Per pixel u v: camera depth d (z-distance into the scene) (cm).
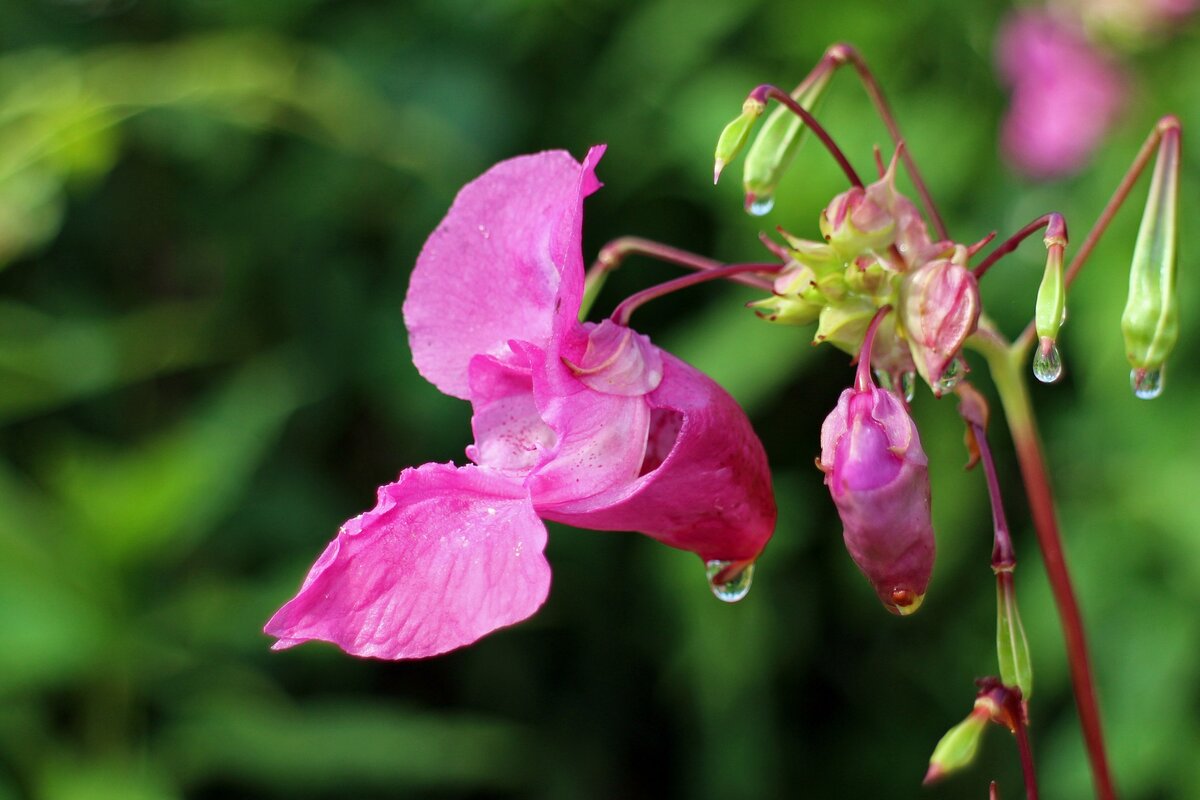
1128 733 44
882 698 56
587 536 54
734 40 52
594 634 57
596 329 31
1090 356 46
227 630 44
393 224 54
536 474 31
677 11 51
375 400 54
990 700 31
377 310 53
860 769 56
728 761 51
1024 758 31
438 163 51
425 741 44
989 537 50
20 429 53
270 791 51
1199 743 44
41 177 43
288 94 49
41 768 40
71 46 55
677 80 51
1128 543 46
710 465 31
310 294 55
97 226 56
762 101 31
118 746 41
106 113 45
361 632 30
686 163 51
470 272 32
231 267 56
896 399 31
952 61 51
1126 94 47
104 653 41
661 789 59
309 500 54
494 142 52
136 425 56
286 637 30
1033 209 49
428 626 30
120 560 41
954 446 48
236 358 56
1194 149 46
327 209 54
